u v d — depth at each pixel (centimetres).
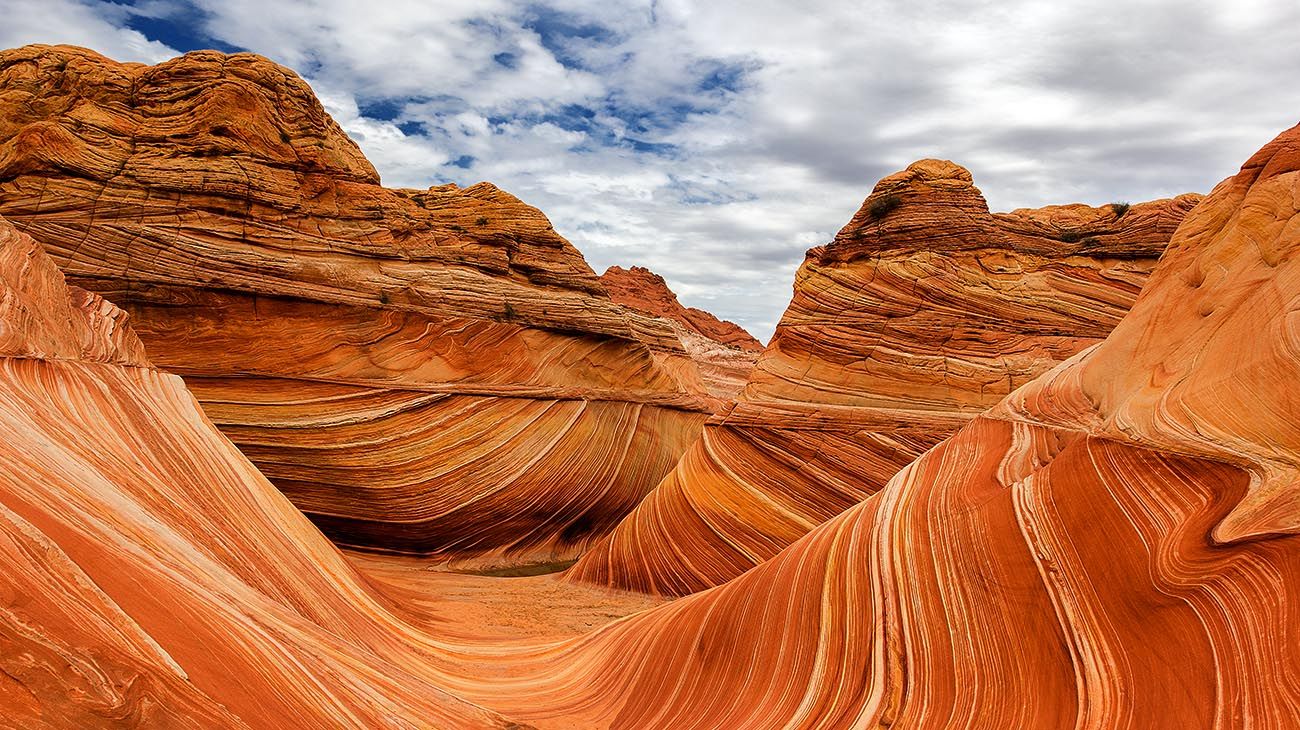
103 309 1243
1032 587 642
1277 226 673
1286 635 432
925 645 684
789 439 1827
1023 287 1977
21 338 833
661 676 943
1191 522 548
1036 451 862
